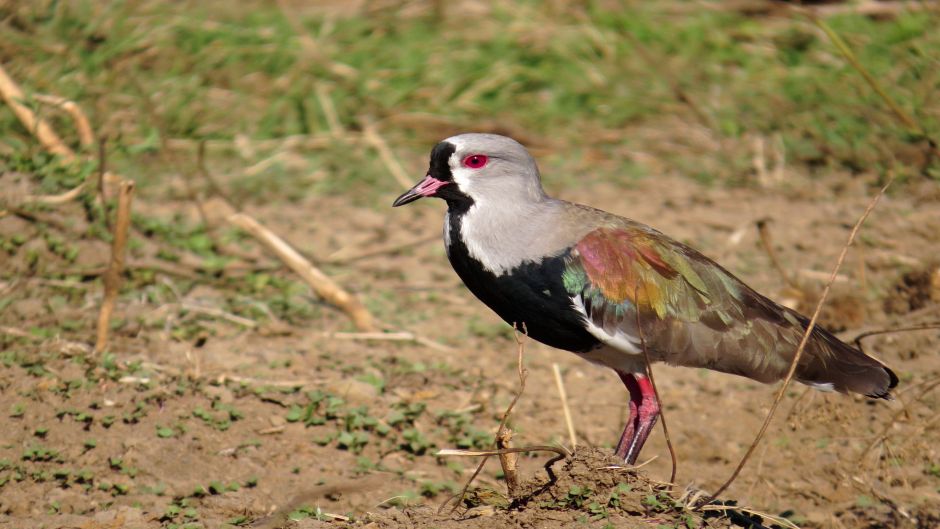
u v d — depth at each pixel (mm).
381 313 13438
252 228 12875
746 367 9859
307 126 18422
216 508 9281
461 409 11516
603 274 9758
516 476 8750
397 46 20281
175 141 17391
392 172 17359
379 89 19312
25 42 17984
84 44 18391
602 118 18828
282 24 20438
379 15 21344
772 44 19891
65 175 14172
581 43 20266
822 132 17828
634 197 16562
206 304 13016
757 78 19234
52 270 13070
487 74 19609
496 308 10281
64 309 12438
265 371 11688
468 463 10672
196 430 10359
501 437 8594
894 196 16375
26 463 9625
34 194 13930
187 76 18625
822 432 11406
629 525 8195
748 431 11469
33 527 8680
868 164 17203
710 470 10945
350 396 11344
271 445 10383
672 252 9992
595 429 11336
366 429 10883
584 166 17578
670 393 12070
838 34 19438
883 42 19000
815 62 19328
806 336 8789
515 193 9969
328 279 12883
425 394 11648
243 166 17188
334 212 16172
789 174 17203
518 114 18906
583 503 8500
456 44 20375
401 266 14859
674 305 9797
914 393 11875
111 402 10539
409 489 9938
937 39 18797
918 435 11180
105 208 13320
